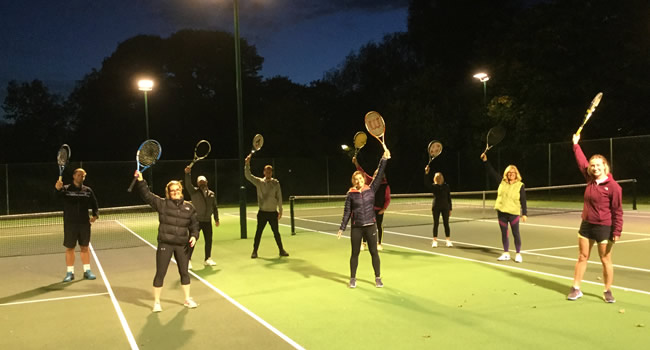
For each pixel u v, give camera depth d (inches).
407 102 1510.8
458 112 1464.1
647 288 291.9
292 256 422.0
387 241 491.5
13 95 1681.8
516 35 1305.4
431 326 233.3
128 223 783.7
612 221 259.0
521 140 1258.0
